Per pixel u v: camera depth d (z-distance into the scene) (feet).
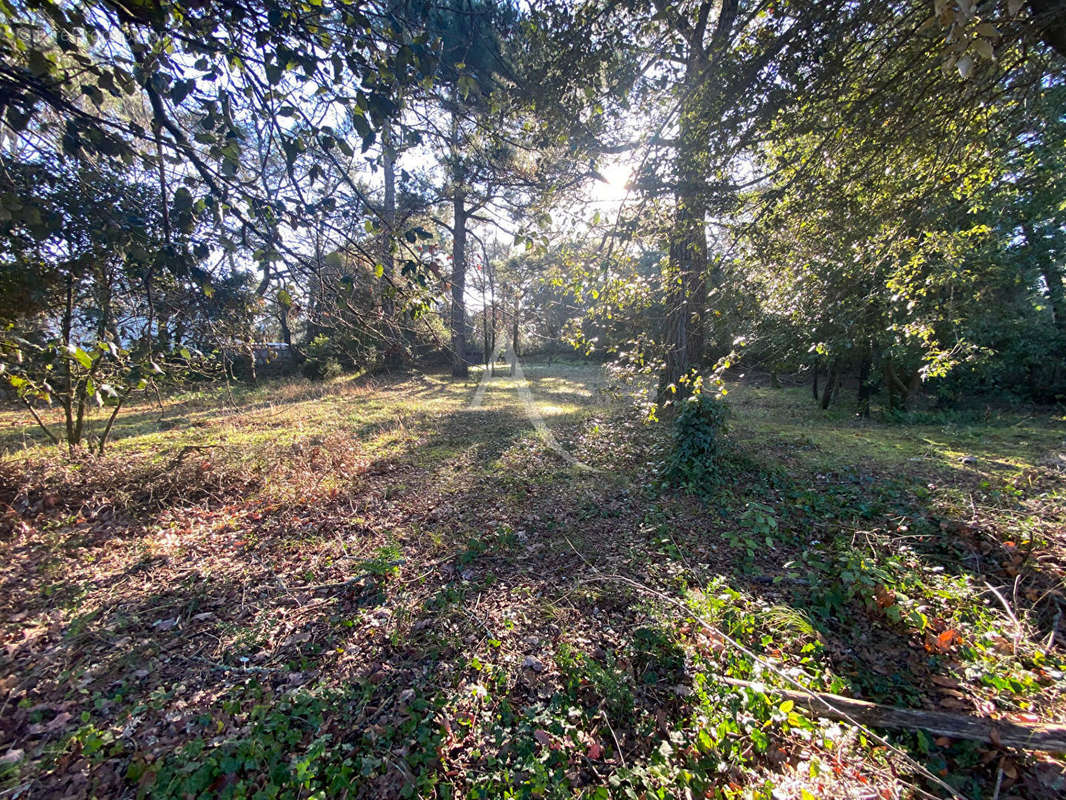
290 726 7.63
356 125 6.11
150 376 14.67
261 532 15.02
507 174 14.47
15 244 9.43
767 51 11.01
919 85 11.50
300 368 51.60
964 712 7.66
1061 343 33.88
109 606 11.06
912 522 14.34
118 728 7.52
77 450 19.80
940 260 19.94
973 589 10.86
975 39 5.18
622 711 7.87
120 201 7.80
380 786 6.64
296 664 9.11
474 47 12.26
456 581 12.09
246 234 6.87
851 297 17.33
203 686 8.54
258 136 7.37
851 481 18.22
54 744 7.18
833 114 11.99
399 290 8.38
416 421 30.60
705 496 17.13
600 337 16.47
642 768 6.84
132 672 8.88
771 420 34.55
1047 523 12.97
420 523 15.52
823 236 15.31
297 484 18.43
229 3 5.40
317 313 9.82
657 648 9.18
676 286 15.28
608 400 35.83
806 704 7.73
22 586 11.80
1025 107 13.76
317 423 29.50
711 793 6.47
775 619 9.85
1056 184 21.36
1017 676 8.23
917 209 15.01
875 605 10.39
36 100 5.81
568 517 15.97
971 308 27.02
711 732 7.23
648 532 14.62
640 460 21.36
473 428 29.12
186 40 5.44
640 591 11.20
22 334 12.97
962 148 14.23
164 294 9.91
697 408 18.80
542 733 7.39
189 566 12.96
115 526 15.33
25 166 7.72
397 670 8.89
